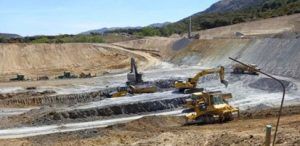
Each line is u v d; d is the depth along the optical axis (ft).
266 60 173.17
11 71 223.30
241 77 155.63
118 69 227.20
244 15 459.73
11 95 153.79
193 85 135.03
